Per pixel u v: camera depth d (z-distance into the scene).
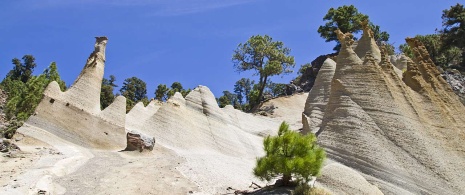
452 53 62.94
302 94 67.31
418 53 26.12
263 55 68.06
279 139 17.17
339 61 23.33
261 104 64.19
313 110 33.16
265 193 16.77
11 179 18.03
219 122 34.69
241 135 35.72
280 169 16.72
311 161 16.48
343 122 20.19
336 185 16.81
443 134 20.05
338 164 18.08
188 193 18.70
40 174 19.06
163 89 69.25
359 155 18.69
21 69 85.00
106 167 22.08
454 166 18.28
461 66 60.72
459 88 43.53
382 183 17.67
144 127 30.59
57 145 25.66
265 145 17.47
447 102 23.50
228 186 20.72
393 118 19.81
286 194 16.25
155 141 28.17
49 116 27.83
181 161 24.70
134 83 87.06
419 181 17.59
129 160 24.28
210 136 32.84
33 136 25.78
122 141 29.30
